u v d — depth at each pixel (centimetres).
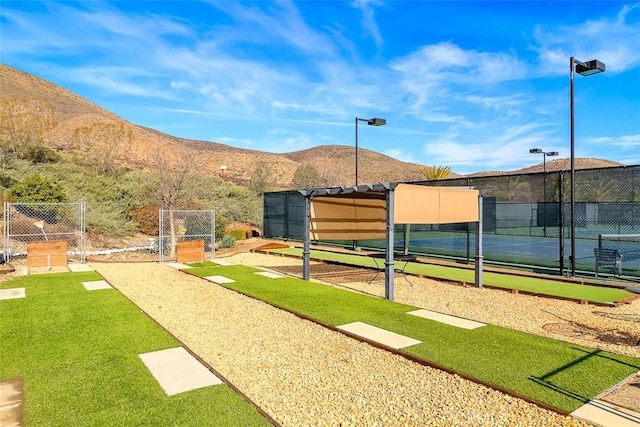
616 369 476
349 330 630
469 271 1194
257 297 857
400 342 572
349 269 1263
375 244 1747
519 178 1315
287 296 868
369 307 774
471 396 414
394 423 362
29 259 1237
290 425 358
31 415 368
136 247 1669
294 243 1923
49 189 1720
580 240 2006
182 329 644
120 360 502
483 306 798
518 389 423
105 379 446
